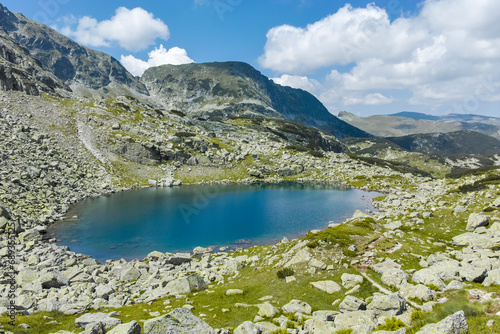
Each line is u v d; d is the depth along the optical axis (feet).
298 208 317.63
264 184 499.10
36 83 575.79
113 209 277.64
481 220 165.78
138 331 58.80
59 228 214.90
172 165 486.38
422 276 95.04
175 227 232.94
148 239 203.62
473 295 73.97
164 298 106.42
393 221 207.82
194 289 114.73
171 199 331.77
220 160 540.52
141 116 599.57
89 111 518.78
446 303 72.79
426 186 406.62
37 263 140.77
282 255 140.46
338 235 135.44
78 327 74.64
